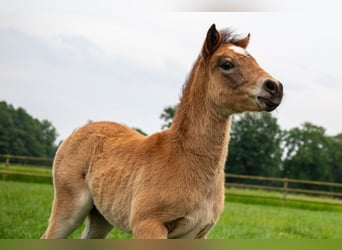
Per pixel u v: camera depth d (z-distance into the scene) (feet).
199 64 15.55
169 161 14.97
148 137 16.46
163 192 14.56
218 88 14.60
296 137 113.29
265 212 48.52
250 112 15.07
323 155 111.86
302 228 37.09
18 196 40.73
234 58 14.42
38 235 24.43
